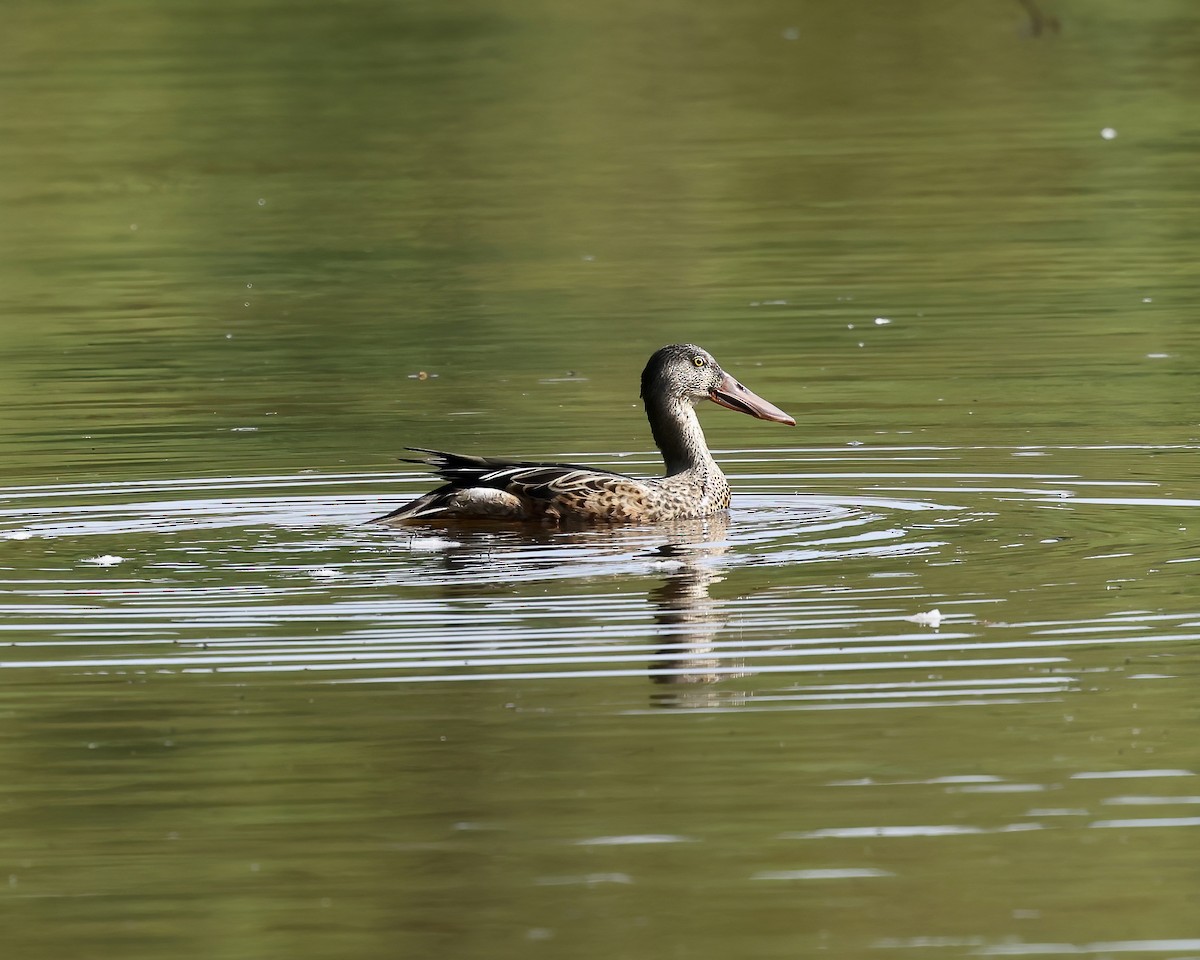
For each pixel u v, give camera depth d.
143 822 10.41
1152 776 10.59
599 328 23.91
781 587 13.78
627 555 14.73
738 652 12.48
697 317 24.22
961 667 12.16
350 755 11.11
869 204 30.41
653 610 13.30
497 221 30.31
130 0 47.62
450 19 45.88
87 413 20.41
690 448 16.72
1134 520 15.38
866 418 19.39
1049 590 13.56
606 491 15.66
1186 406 19.36
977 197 30.56
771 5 47.19
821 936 9.09
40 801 10.65
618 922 9.26
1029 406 19.59
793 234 28.72
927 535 15.09
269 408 20.48
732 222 29.62
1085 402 19.69
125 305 26.08
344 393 21.11
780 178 32.34
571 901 9.48
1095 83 38.72
